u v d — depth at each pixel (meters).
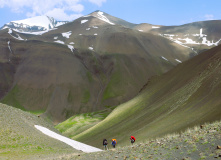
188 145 11.67
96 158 15.77
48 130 42.94
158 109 57.44
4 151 27.73
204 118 31.31
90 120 138.25
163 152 12.08
